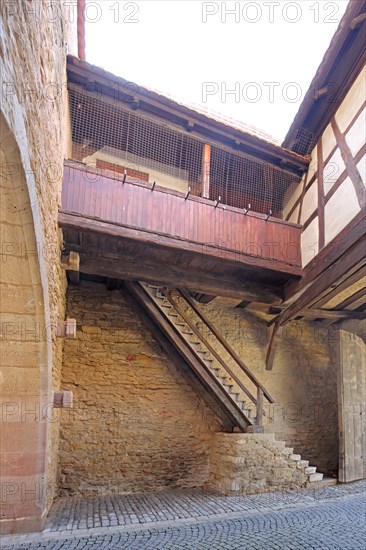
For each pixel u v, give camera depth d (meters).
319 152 5.93
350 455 6.30
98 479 5.33
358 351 6.95
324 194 5.58
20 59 2.17
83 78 4.82
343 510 4.47
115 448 5.53
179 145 5.82
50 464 4.28
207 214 5.28
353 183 4.98
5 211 2.61
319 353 7.47
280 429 6.77
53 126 3.66
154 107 5.30
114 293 6.17
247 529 3.78
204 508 4.53
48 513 4.13
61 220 4.39
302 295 5.86
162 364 6.10
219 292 5.94
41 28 2.85
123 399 5.75
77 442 5.36
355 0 4.80
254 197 6.33
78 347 5.71
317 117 6.00
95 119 5.35
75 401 5.50
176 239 5.00
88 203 4.59
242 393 6.64
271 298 6.26
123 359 5.90
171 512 4.35
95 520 3.97
